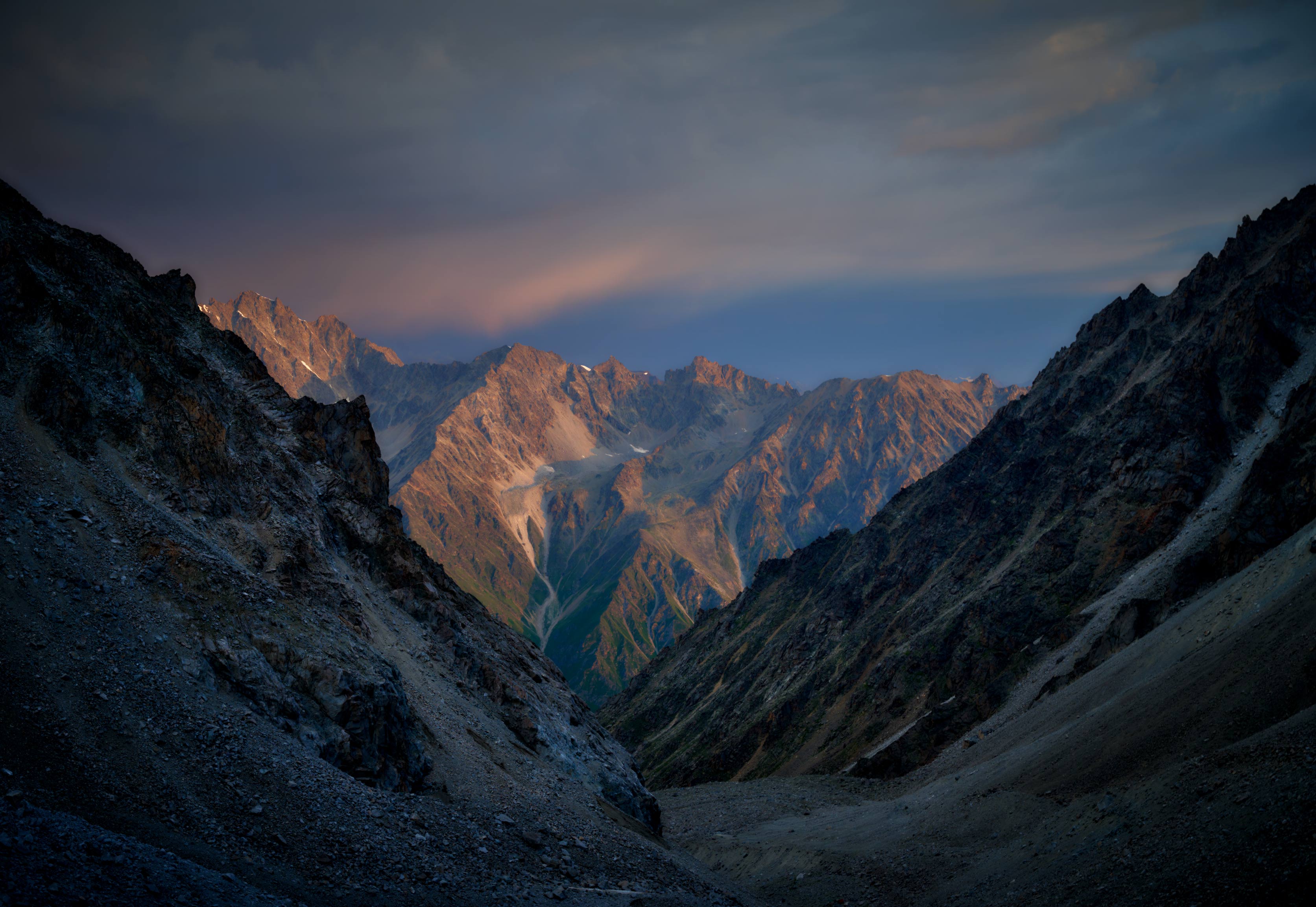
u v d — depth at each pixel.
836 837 84.25
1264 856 35.34
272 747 38.09
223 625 42.69
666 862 57.59
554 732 74.50
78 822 26.98
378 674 48.44
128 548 42.66
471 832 43.78
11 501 39.47
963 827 69.31
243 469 59.66
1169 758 58.66
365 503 78.69
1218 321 169.75
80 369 50.84
